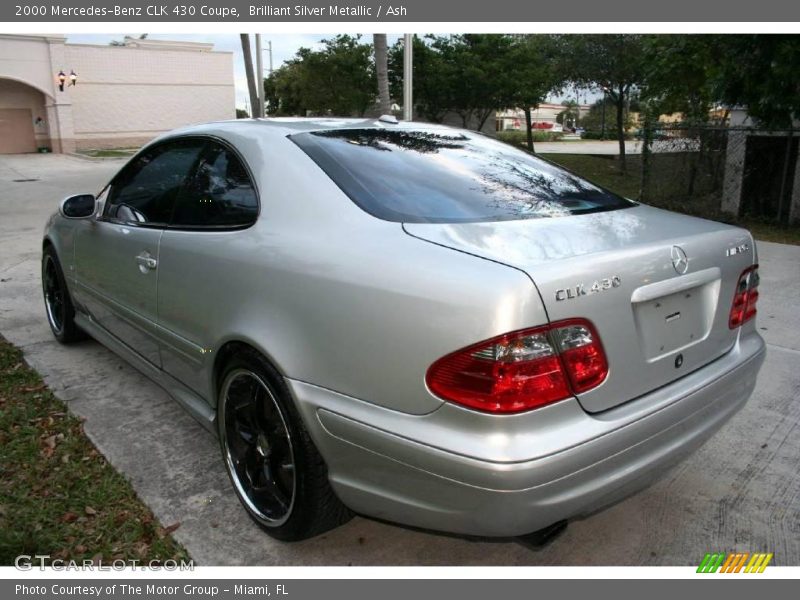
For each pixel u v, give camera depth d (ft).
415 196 8.13
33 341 15.62
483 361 6.04
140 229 10.75
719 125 41.01
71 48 107.96
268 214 8.38
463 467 6.14
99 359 14.47
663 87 42.73
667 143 38.75
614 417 6.59
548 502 6.19
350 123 10.05
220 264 8.63
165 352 10.38
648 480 7.16
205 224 9.35
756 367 8.59
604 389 6.57
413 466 6.52
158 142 11.43
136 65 114.93
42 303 18.86
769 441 11.09
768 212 34.68
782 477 10.03
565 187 9.43
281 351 7.59
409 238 7.09
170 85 119.14
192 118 122.72
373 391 6.80
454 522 6.53
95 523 8.73
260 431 8.46
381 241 7.18
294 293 7.54
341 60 72.13
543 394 6.11
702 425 7.71
